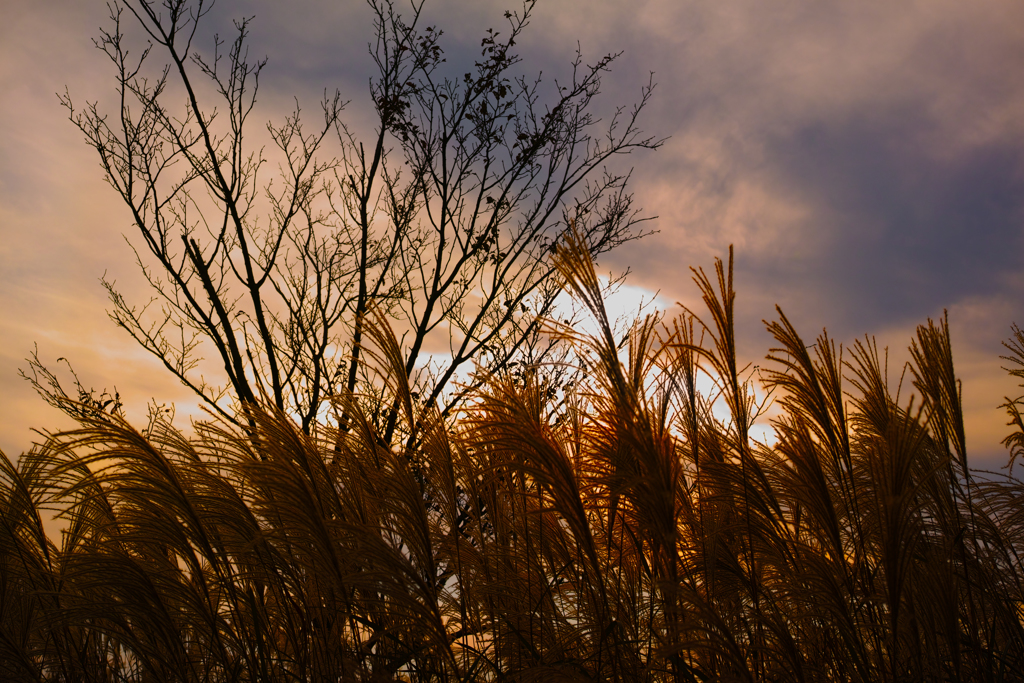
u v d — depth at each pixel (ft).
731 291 8.62
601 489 9.37
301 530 8.67
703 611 7.48
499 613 9.52
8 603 9.74
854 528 9.02
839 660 8.51
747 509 8.32
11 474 9.30
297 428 9.57
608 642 8.67
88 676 9.60
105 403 22.17
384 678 8.41
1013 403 11.80
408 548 9.21
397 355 9.68
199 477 9.33
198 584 9.10
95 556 8.50
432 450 10.28
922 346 10.07
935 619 8.47
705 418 9.34
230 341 27.27
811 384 8.70
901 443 7.99
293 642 8.99
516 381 11.43
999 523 10.37
